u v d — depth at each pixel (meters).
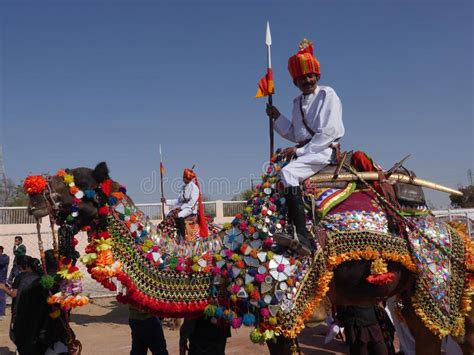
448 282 4.38
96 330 10.18
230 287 3.74
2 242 17.22
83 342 8.95
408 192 4.47
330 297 4.22
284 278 3.72
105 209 3.58
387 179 4.39
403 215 4.31
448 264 4.43
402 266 4.23
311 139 4.29
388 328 5.64
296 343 3.98
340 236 3.96
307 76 4.41
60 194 3.60
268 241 3.79
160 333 5.32
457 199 19.42
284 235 3.72
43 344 4.93
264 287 3.70
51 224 3.65
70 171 3.68
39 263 6.79
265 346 7.80
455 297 4.42
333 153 4.32
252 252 3.77
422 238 4.32
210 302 3.81
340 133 4.25
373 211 4.16
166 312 3.79
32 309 4.93
